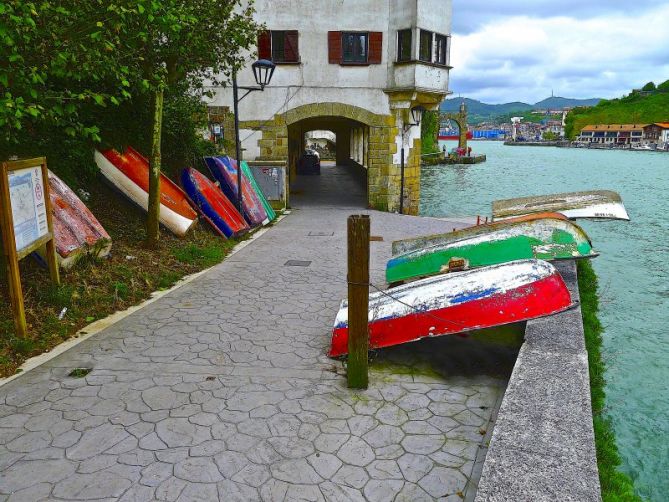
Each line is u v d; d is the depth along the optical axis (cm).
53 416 415
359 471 350
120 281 746
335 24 1788
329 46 1798
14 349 523
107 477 340
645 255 1521
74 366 507
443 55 1895
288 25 1781
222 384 474
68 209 749
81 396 448
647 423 555
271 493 328
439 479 343
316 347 563
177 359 528
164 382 477
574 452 308
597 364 671
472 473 350
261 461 360
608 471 420
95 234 757
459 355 550
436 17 1805
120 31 630
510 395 379
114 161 1002
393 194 1909
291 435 392
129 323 630
